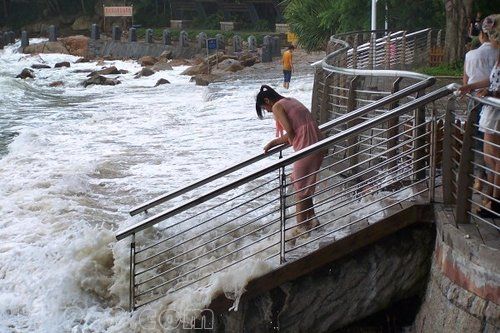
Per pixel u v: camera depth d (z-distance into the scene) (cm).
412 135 915
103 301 868
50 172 1386
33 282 909
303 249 789
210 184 1224
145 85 3372
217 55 4141
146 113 2191
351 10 3306
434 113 784
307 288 774
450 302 689
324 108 1168
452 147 763
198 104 2355
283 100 851
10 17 6781
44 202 1162
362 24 3300
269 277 764
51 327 837
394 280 781
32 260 950
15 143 1728
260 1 5706
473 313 655
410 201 793
